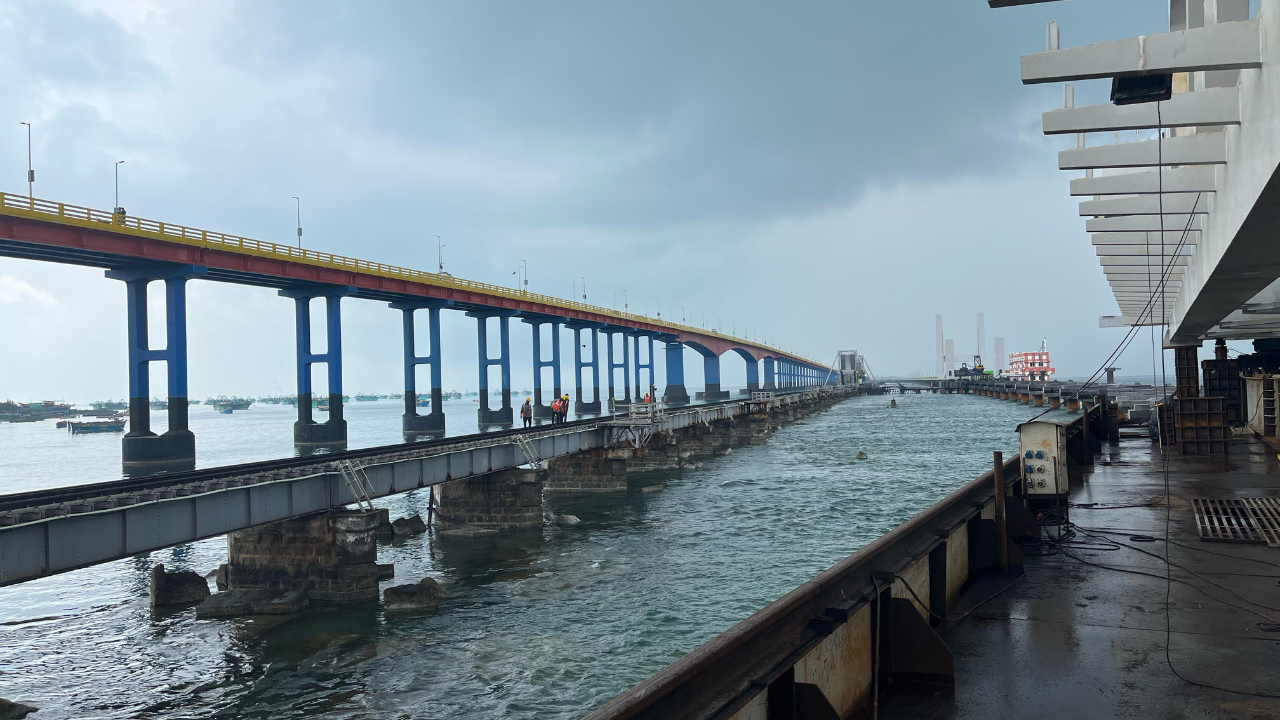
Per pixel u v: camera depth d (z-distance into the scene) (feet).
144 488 75.41
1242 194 30.35
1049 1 24.63
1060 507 50.06
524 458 116.16
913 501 132.57
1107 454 94.32
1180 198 48.06
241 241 236.02
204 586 78.38
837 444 257.14
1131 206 49.85
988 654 27.81
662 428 175.32
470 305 374.43
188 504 61.21
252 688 54.95
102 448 380.78
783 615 18.90
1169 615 31.78
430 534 111.04
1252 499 54.70
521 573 86.28
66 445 415.44
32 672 59.06
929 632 25.08
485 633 65.31
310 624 68.39
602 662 58.34
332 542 75.77
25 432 639.76
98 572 94.22
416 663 58.75
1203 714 22.29
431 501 116.67
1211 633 29.43
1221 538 45.75
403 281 311.88
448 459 96.48
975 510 38.55
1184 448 90.33
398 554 97.86
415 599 72.74
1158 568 39.65
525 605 73.36
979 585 37.29
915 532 29.55
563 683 54.49
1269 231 32.09
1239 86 29.94
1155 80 27.27
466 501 114.52
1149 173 42.96
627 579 82.74
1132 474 74.54
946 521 35.09
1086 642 28.84
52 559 51.13
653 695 13.79
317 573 75.72
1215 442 89.10
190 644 64.44
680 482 169.17
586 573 85.76
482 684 54.60
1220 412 89.35
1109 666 26.30
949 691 24.41
